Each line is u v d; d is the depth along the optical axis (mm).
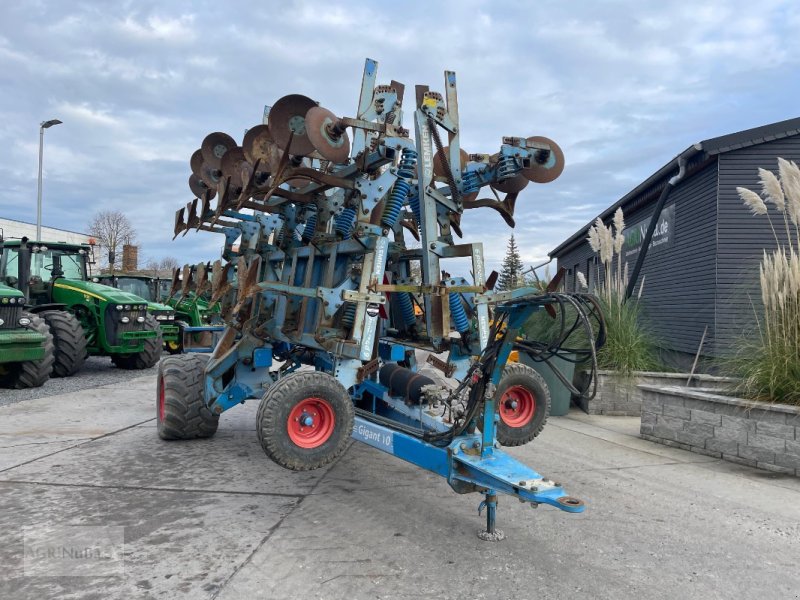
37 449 5570
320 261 4949
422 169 4402
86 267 12594
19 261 10672
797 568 3293
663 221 10734
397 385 4855
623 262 13344
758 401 5434
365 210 4223
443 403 4066
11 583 2979
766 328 5887
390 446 4023
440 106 4516
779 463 5184
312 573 3127
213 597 2867
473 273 4227
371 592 2930
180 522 3818
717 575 3189
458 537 3641
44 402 7969
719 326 8562
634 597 2934
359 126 4004
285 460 3543
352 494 4445
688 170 9250
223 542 3512
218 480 4723
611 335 7902
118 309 10969
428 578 3086
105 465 5078
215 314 7574
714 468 5316
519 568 3223
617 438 6492
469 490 3596
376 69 5008
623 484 4797
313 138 3850
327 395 3664
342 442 3711
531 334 8289
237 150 5605
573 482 4832
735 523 3961
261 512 4027
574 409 8289
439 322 4293
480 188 5070
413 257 5285
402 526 3809
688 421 5941
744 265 8539
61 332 10195
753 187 8578
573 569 3227
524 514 4066
